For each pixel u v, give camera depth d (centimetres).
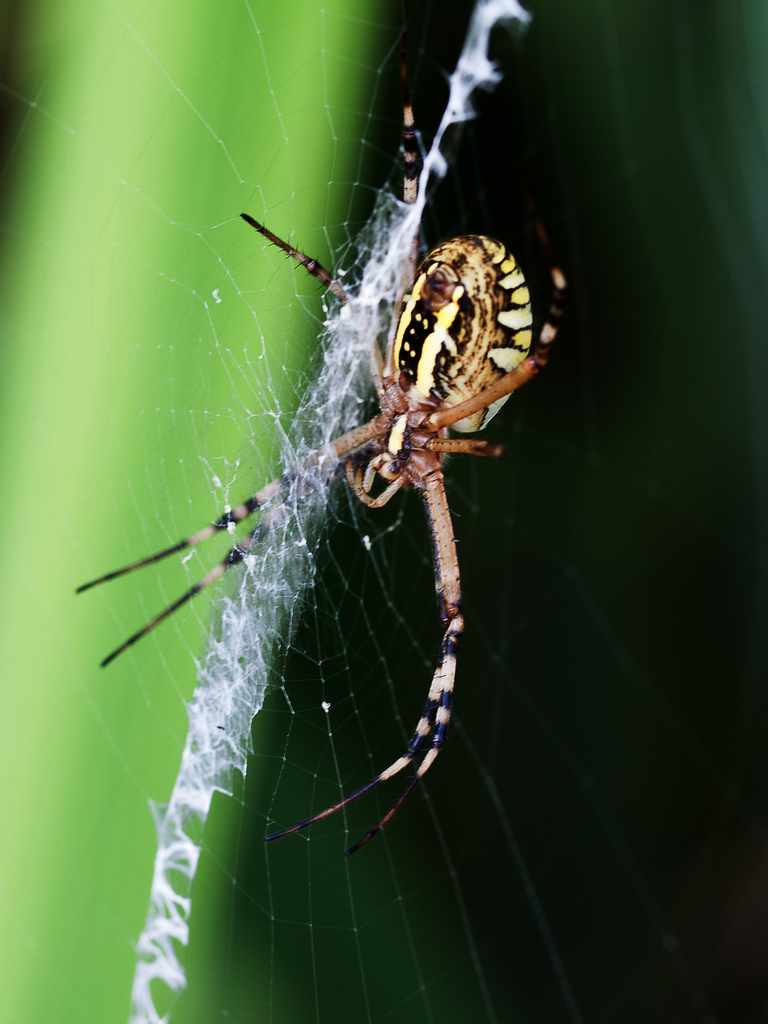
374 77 17
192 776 17
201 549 16
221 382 16
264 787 17
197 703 17
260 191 16
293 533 17
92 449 15
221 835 17
